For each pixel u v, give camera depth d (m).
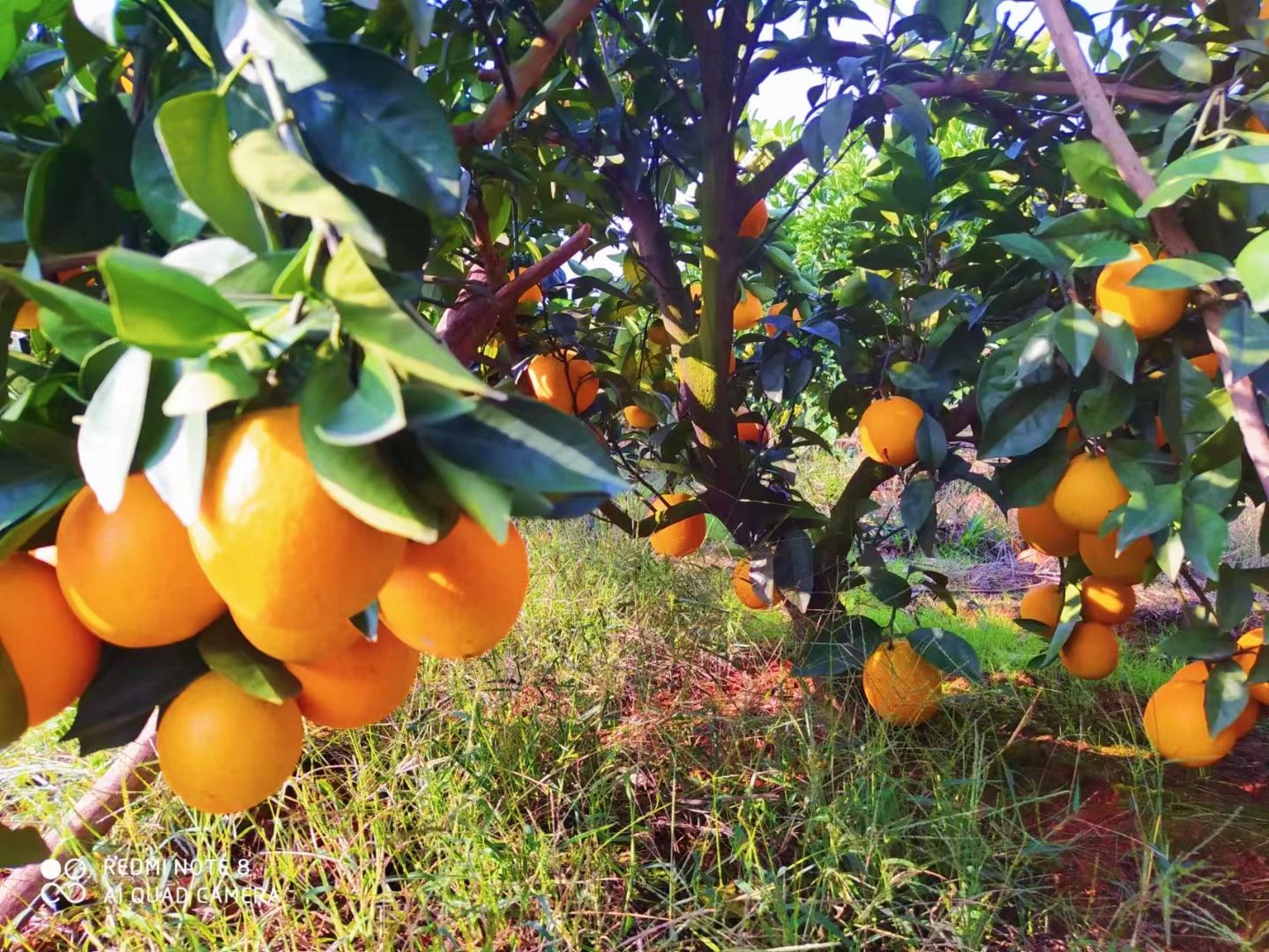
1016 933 1.80
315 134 0.80
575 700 2.44
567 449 0.61
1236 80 1.40
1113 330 1.45
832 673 2.37
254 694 0.76
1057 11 1.15
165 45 0.89
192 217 0.77
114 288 0.51
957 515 5.45
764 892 1.72
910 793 2.15
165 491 0.56
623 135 2.20
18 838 0.76
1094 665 2.32
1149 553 1.88
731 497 2.57
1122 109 1.78
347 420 0.53
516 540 0.81
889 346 2.53
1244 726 2.04
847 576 2.65
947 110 2.44
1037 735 2.68
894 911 1.81
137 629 0.68
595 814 1.94
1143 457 1.69
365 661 0.83
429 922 1.70
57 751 2.21
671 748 2.30
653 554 3.60
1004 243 1.48
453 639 0.75
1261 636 1.91
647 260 2.42
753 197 2.25
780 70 2.21
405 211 0.85
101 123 0.84
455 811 1.88
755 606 2.80
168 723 0.80
